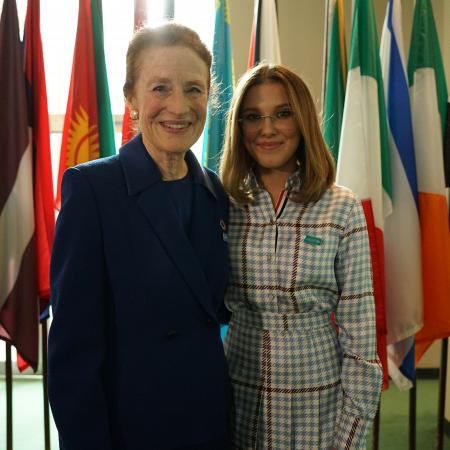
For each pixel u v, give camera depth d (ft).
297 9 9.04
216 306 3.21
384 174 5.54
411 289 5.60
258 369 3.46
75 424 2.61
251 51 6.13
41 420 8.25
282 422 3.36
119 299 2.73
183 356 2.89
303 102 3.48
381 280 5.29
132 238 2.80
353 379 3.32
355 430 3.25
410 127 5.61
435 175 5.62
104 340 2.77
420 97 5.67
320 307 3.47
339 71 5.89
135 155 3.03
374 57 5.49
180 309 2.88
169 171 3.14
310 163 3.47
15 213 5.12
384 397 9.25
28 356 5.16
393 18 5.76
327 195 3.52
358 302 3.35
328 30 5.97
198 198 3.25
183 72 2.91
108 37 8.44
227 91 5.86
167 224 2.89
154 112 2.94
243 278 3.53
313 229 3.42
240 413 3.53
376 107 5.42
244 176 3.72
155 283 2.79
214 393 3.01
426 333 5.72
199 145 7.66
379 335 5.26
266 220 3.55
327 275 3.40
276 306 3.43
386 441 7.66
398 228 5.64
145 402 2.78
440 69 5.84
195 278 2.91
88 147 5.40
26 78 5.33
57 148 8.87
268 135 3.55
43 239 5.33
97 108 5.51
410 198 5.58
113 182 2.85
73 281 2.62
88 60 5.41
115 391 2.80
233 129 3.70
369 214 5.25
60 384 2.63
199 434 2.93
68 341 2.63
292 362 3.38
